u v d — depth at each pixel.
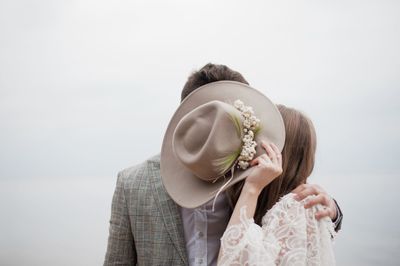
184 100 1.69
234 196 1.67
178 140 1.58
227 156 1.54
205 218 1.66
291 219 1.56
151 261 1.61
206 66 1.82
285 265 1.51
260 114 1.63
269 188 1.71
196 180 1.63
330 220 1.63
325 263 1.58
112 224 1.69
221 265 1.47
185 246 1.64
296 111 1.79
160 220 1.62
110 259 1.68
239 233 1.48
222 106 1.52
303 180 1.75
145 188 1.66
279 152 1.57
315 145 1.81
